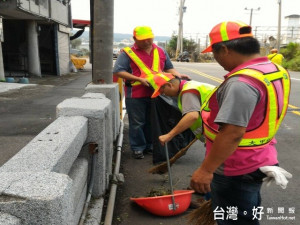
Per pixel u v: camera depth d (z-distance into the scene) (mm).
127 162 4621
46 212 1428
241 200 2039
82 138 2600
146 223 3074
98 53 5109
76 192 2395
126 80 4582
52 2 15773
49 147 2037
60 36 18281
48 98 9523
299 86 13031
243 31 1869
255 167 1921
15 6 11680
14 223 1354
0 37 13055
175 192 3408
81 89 11812
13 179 1576
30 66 16250
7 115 7078
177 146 4180
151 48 4523
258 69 1788
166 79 3094
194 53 43625
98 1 4957
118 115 5645
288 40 39219
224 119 1714
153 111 4086
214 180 2092
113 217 3164
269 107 1805
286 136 6090
